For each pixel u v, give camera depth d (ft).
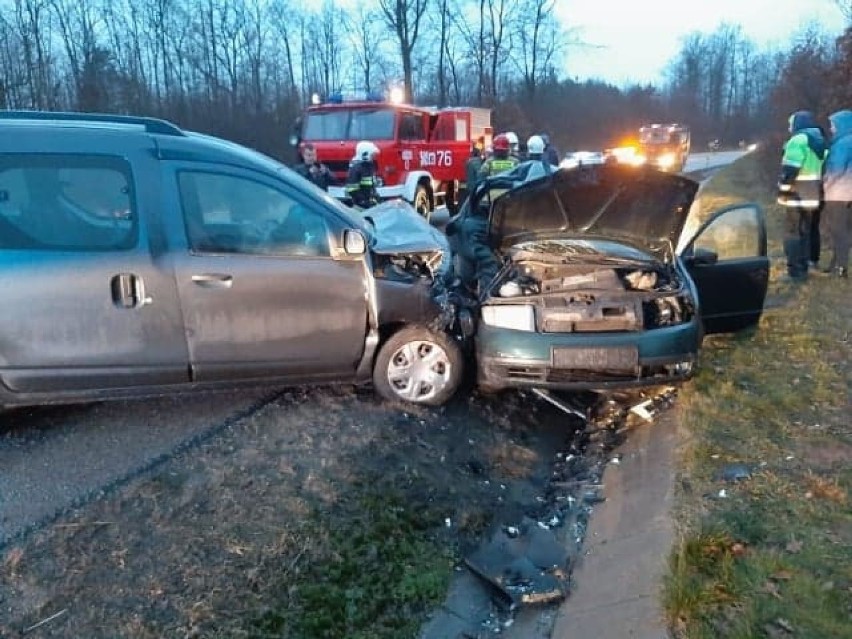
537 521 12.80
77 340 12.92
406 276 14.89
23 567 9.81
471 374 16.53
